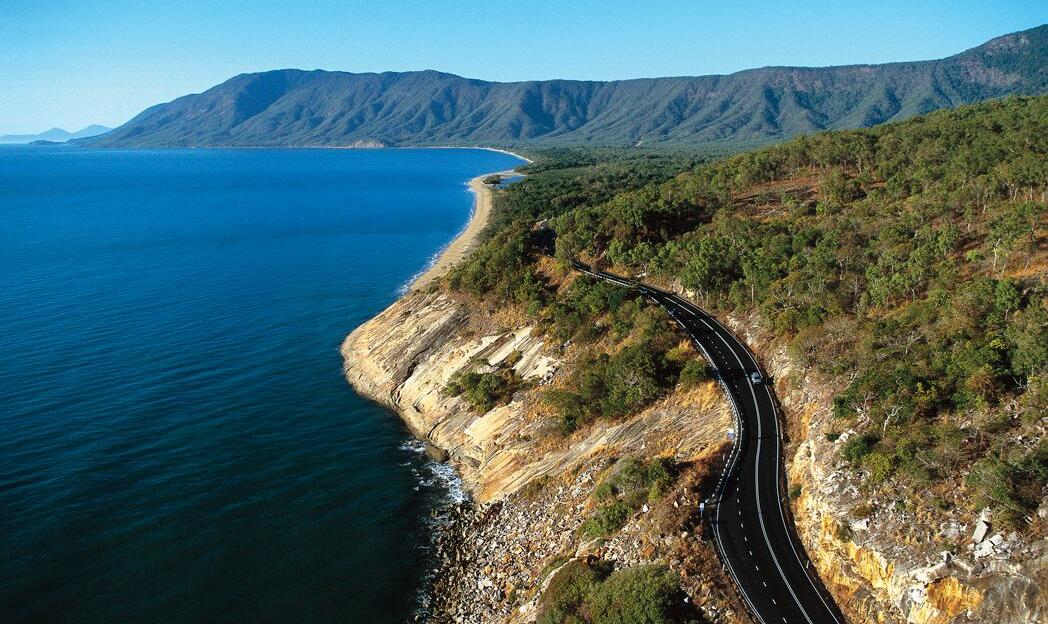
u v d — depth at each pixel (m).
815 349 64.12
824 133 154.38
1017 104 142.88
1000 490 38.62
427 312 99.94
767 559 45.81
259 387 89.75
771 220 105.44
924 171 103.56
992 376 47.62
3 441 72.44
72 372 90.81
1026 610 34.56
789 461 55.19
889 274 72.94
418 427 81.88
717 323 81.38
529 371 81.50
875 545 41.56
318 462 73.12
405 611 53.03
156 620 50.78
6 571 54.22
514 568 55.19
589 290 88.31
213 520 62.09
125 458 70.81
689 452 58.34
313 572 56.50
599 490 56.62
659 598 42.00
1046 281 61.09
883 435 48.31
